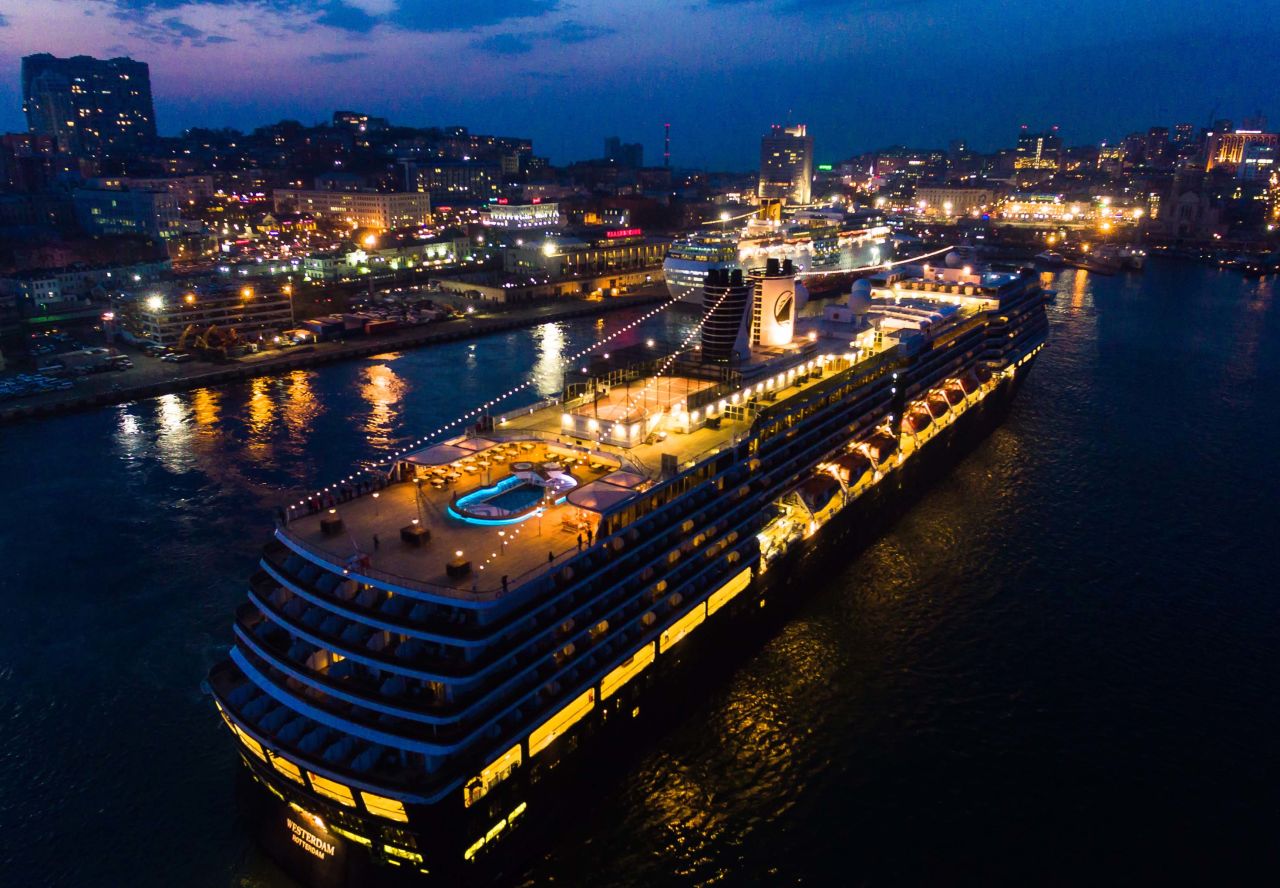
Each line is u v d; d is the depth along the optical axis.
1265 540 100.44
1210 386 166.25
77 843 56.38
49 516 102.25
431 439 129.38
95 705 69.44
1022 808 59.78
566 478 67.19
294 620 53.06
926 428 110.75
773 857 55.94
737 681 73.88
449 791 47.47
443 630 48.78
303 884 53.84
